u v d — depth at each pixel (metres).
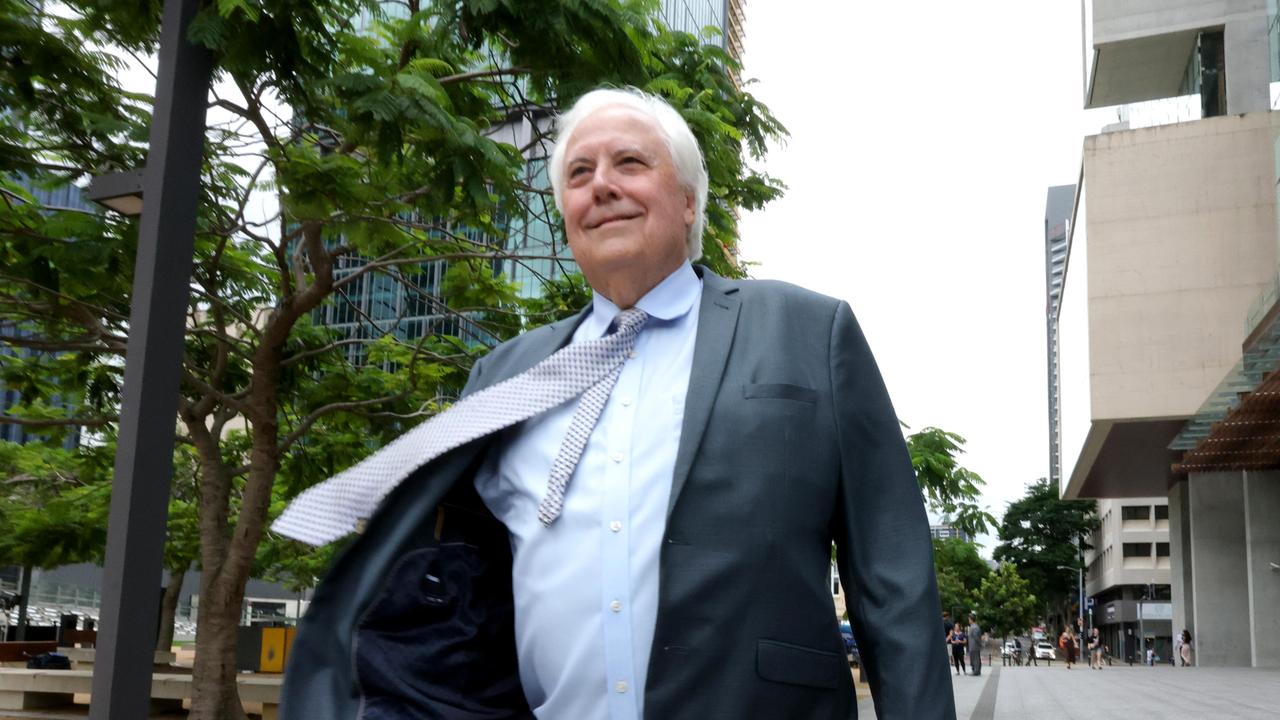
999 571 83.38
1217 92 37.69
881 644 1.47
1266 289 31.39
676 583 1.43
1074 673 33.69
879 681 1.46
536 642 1.56
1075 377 41.72
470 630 1.63
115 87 7.66
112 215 7.71
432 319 11.34
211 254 9.91
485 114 8.09
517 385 1.66
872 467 1.56
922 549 1.53
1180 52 40.12
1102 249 35.16
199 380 9.98
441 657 1.60
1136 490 47.56
